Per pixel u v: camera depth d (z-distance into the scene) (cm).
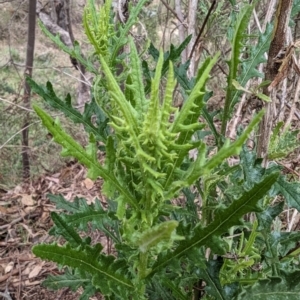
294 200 116
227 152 75
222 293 109
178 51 133
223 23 248
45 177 415
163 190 88
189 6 200
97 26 127
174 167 86
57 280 146
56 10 541
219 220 91
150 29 388
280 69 119
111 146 84
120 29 130
